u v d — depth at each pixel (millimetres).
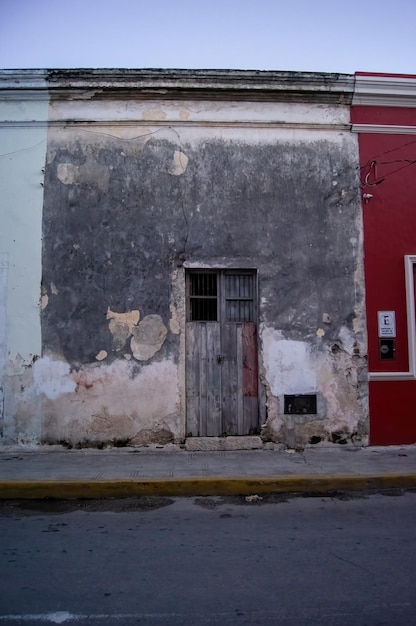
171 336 8648
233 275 9000
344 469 7398
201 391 8766
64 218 8750
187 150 8922
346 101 9133
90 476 6973
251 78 8844
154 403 8555
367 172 9117
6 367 8547
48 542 5047
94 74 8688
